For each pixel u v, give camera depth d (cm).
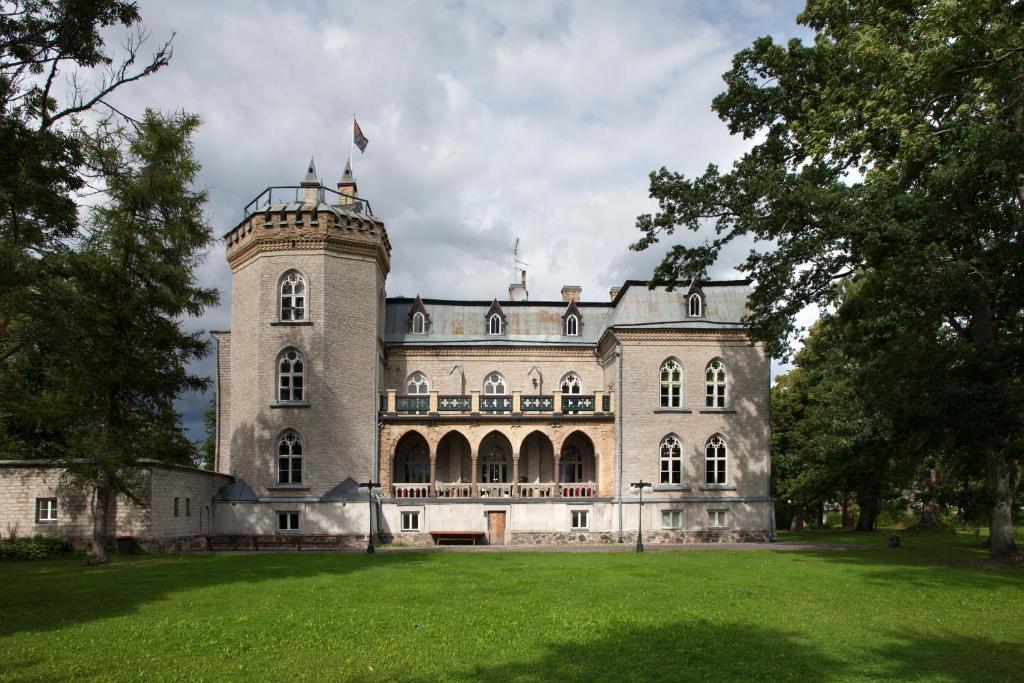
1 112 1959
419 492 4531
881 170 2947
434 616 1844
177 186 3331
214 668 1383
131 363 3247
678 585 2375
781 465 5809
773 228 3036
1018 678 1329
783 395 6306
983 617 1869
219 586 2364
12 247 2000
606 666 1392
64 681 1305
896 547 3975
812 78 3250
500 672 1354
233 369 4519
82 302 2336
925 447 3259
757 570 2783
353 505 4247
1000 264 2734
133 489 3428
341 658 1451
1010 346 2712
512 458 4822
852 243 3012
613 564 3008
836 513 8150
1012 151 2339
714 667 1390
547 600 2084
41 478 3688
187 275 3409
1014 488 3734
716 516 4506
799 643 1575
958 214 2781
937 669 1381
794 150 3384
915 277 2761
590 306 5238
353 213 4572
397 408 4550
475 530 4400
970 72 2228
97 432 3238
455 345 4962
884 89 2605
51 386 3581
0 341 2433
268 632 1667
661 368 4594
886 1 2797
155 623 1766
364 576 2620
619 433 4522
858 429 4272
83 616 1858
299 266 4384
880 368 3334
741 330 4594
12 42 1981
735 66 3394
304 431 4278
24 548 3500
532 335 5075
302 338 4338
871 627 1739
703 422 4556
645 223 3275
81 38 2072
